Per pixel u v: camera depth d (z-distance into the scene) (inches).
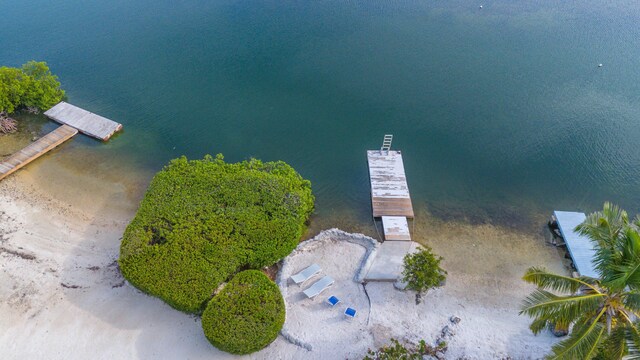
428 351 1056.8
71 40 2313.0
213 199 1299.2
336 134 1754.4
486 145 1684.3
